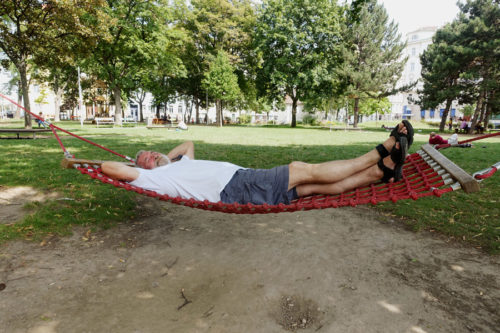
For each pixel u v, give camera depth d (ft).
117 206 17.13
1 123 107.86
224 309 8.95
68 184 20.56
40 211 15.34
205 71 129.29
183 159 12.05
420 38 218.79
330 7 108.68
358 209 18.12
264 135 71.56
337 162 9.91
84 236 13.44
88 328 7.99
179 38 108.58
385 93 112.78
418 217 16.34
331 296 9.61
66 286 9.80
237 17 124.16
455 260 11.93
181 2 112.37
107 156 32.04
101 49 88.28
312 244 13.37
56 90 139.85
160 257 11.97
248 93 149.69
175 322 8.34
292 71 112.16
